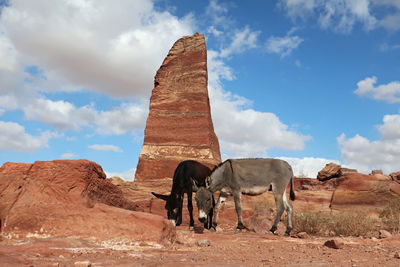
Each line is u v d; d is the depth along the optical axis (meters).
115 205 10.59
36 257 5.42
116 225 7.23
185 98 34.88
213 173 12.12
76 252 6.02
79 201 8.36
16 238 7.03
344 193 21.48
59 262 5.12
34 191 8.12
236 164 11.92
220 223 16.95
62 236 7.07
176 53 37.12
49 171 8.48
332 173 25.94
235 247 7.60
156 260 5.51
